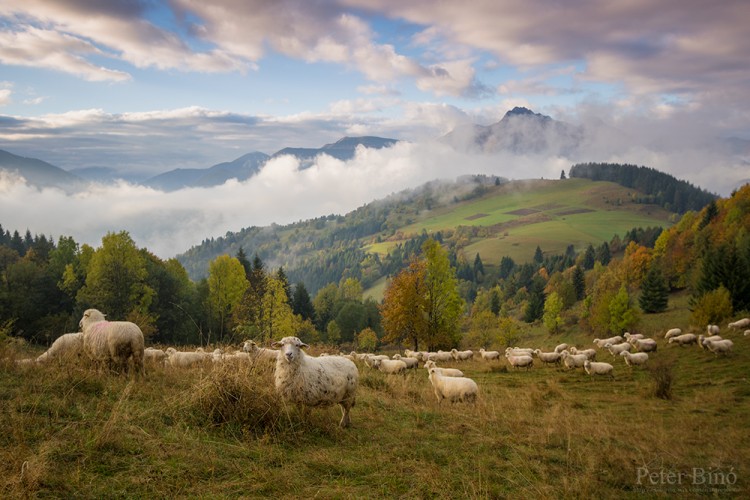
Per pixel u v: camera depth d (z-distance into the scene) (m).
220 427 6.97
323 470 6.04
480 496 5.59
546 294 107.38
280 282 44.72
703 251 70.19
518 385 20.20
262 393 7.60
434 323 40.56
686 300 70.06
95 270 45.44
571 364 24.39
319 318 92.12
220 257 55.66
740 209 81.50
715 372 21.11
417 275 40.12
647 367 23.02
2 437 5.55
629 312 51.75
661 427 11.12
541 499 5.73
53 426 6.02
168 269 68.69
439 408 11.38
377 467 6.30
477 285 177.88
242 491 5.18
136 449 5.73
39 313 50.00
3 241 123.38
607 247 148.50
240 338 42.41
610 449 8.26
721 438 10.12
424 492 5.63
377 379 15.40
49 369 8.54
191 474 5.38
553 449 8.23
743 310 43.25
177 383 9.20
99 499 4.64
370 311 88.81
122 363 9.61
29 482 4.55
